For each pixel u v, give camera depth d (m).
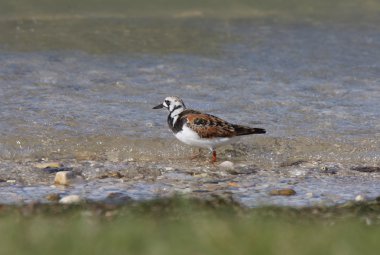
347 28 28.02
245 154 16.72
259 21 28.84
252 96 20.42
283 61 23.83
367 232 8.81
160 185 14.22
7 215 10.70
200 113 16.12
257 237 8.20
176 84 21.38
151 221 9.99
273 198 13.19
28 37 25.75
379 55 24.73
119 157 16.55
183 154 16.77
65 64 23.02
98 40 25.72
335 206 12.05
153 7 30.31
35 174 14.93
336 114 19.12
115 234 8.36
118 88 20.94
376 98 20.50
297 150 16.97
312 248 7.83
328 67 23.30
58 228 9.12
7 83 20.95
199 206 11.39
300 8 30.84
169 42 25.72
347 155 16.70
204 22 28.44
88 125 18.08
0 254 7.70
